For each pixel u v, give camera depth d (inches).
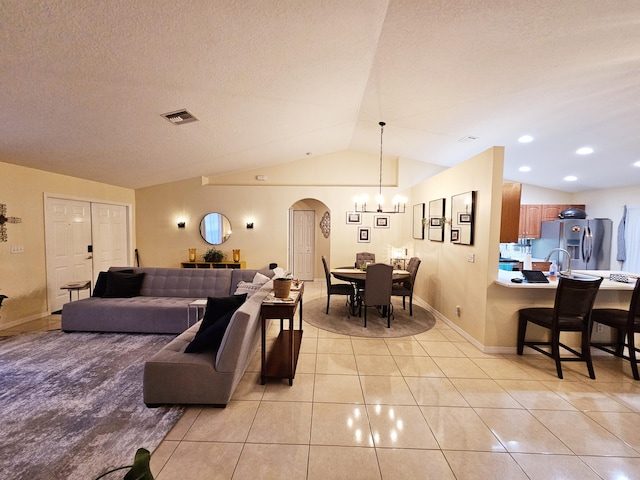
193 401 84.7
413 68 104.0
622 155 153.3
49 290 168.9
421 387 97.8
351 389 96.3
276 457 67.1
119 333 142.1
